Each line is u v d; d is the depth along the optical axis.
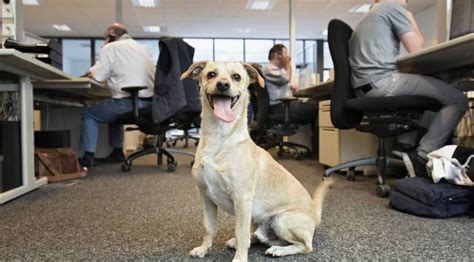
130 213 1.59
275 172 1.10
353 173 2.44
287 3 6.88
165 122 2.92
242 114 1.05
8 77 2.10
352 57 2.18
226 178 0.99
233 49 9.88
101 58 2.94
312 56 9.80
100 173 2.81
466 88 2.32
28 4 6.82
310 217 1.09
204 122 1.05
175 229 1.36
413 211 1.55
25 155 2.05
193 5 7.01
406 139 2.34
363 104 1.98
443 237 1.25
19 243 1.21
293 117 3.69
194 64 1.15
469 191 1.52
